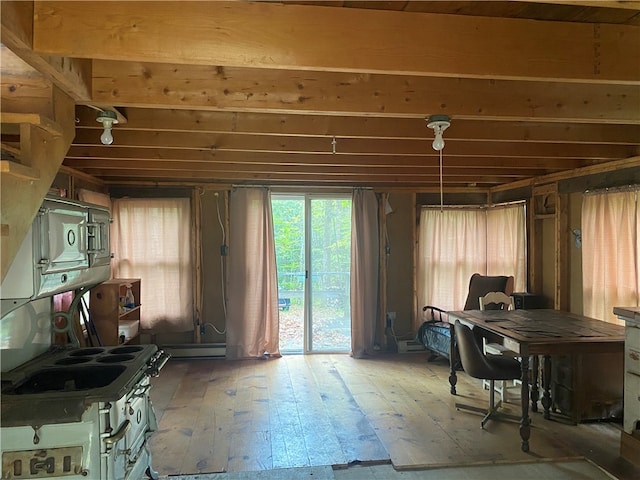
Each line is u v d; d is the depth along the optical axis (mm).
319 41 1812
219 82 2293
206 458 3068
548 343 3197
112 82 2209
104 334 4078
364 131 3029
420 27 1871
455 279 6098
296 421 3701
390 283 6074
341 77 2381
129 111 2824
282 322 5980
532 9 1869
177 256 5551
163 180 5535
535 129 3131
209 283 5715
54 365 2432
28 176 1676
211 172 4793
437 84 2451
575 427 3639
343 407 4016
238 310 5617
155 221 5520
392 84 2416
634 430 3096
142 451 2498
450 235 6113
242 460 3043
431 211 6094
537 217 5055
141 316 5473
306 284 5902
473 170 4855
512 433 3494
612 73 2008
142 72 2230
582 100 2570
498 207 5809
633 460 3055
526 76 1948
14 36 1522
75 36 1671
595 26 1994
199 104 2277
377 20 1842
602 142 3207
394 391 4457
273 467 2951
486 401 4195
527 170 4828
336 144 3529
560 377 3879
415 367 5305
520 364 3590
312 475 2852
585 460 3059
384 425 3633
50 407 1854
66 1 1666
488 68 1920
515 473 2893
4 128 2145
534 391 3973
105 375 2400
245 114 2922
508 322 3887
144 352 2678
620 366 3775
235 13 1769
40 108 1956
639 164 3699
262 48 1783
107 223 2994
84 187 4773
